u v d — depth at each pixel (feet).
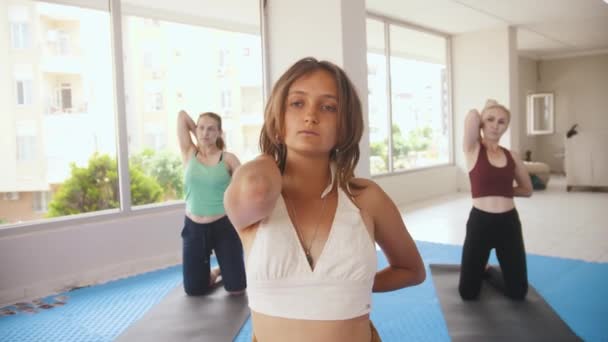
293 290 2.63
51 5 17.17
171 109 21.57
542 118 45.34
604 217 21.89
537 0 24.45
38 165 18.78
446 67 32.60
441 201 28.45
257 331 2.75
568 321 10.29
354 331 2.64
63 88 17.80
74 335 10.29
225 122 20.24
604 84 42.80
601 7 26.18
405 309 11.23
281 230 2.64
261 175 2.39
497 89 31.07
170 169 22.04
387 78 27.22
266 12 18.61
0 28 17.98
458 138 32.96
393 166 27.63
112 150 16.02
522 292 11.48
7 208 18.81
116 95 15.01
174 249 16.14
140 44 21.22
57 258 13.39
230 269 12.34
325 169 2.87
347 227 2.70
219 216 12.23
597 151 30.30
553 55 44.37
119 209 15.07
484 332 9.71
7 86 18.35
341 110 2.73
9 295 12.45
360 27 17.60
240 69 19.61
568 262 14.83
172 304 11.88
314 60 2.84
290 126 2.75
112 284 13.93
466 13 26.66
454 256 16.14
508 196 11.23
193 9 18.98
